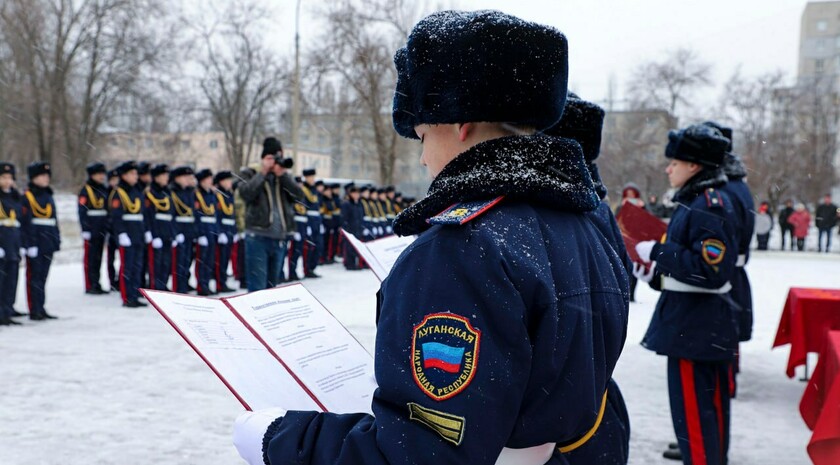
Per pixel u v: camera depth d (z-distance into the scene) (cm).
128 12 2305
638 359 617
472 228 104
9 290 720
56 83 2247
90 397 469
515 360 97
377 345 104
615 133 1440
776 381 557
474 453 93
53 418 425
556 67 113
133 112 2445
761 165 1516
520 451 108
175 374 530
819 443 270
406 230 119
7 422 416
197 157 2792
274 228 793
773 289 1130
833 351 315
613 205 1266
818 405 340
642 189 1423
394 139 2281
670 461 381
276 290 150
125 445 383
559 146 116
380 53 2228
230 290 1050
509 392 96
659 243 328
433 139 121
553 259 108
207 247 988
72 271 1229
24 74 2219
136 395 476
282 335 138
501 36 109
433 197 113
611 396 138
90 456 367
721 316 319
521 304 99
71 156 2339
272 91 2553
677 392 328
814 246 2345
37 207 745
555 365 103
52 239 755
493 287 99
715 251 307
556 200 113
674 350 323
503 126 116
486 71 109
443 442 94
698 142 329
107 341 642
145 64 2366
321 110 2438
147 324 730
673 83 1573
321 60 2262
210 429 412
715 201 314
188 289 994
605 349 116
